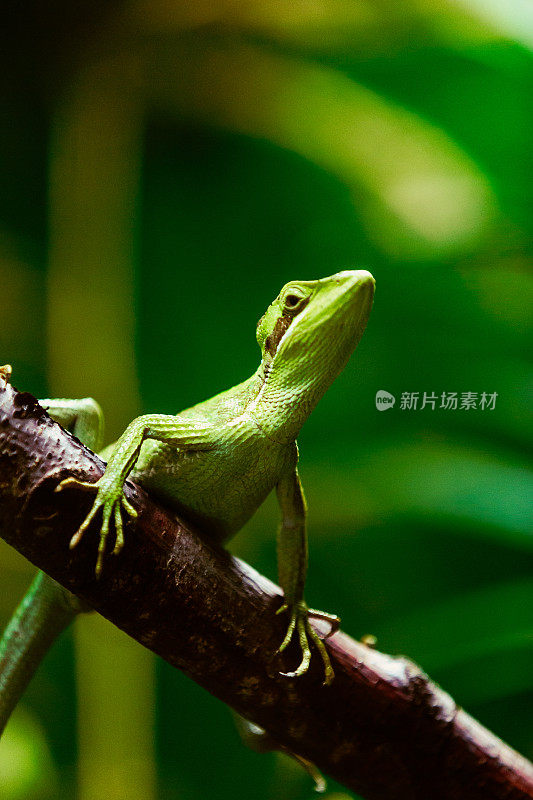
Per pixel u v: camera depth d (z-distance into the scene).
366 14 6.69
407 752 2.88
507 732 5.46
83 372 7.05
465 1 4.80
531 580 4.63
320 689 2.77
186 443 2.77
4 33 7.09
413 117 6.38
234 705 2.80
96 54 7.24
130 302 7.27
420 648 4.73
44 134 7.84
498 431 5.54
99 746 6.46
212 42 7.29
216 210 8.11
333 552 7.32
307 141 7.48
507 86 5.14
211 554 2.65
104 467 2.48
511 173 5.08
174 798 7.14
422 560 7.00
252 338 7.95
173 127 7.99
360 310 2.90
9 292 7.80
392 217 6.91
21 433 2.30
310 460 7.20
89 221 7.21
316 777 3.50
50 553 2.35
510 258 5.31
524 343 5.43
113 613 2.47
